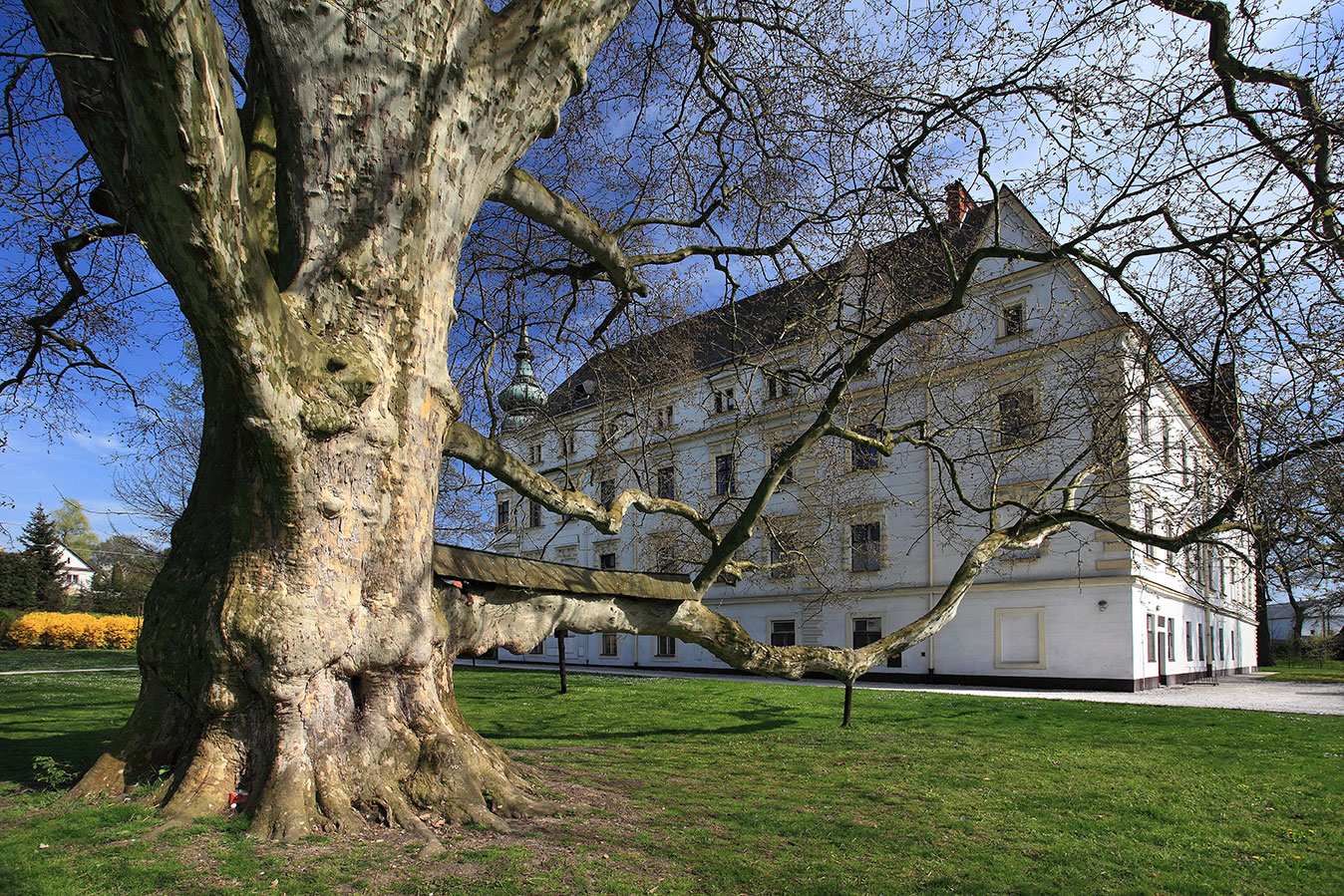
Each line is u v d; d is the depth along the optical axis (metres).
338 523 4.44
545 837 4.38
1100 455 9.52
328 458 4.34
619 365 10.78
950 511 10.80
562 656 14.93
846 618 25.95
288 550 4.33
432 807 4.59
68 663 25.08
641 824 4.84
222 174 3.24
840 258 9.48
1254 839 5.20
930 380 9.88
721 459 29.56
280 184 4.52
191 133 3.01
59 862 3.51
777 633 28.08
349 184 4.42
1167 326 6.99
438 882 3.56
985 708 13.42
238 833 4.03
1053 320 12.62
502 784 4.96
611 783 6.14
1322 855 4.84
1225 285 6.52
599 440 12.16
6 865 3.44
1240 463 7.16
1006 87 7.52
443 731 4.88
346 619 4.46
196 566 4.79
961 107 7.71
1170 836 5.18
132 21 2.72
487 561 5.90
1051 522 10.00
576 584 6.57
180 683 4.58
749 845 4.50
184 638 4.56
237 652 4.25
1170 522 9.34
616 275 8.02
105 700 12.34
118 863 3.53
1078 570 21.09
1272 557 7.50
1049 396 11.41
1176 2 6.75
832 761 7.85
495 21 4.96
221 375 3.83
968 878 4.07
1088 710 13.29
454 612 5.52
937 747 9.02
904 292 9.59
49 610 46.69
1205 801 6.31
